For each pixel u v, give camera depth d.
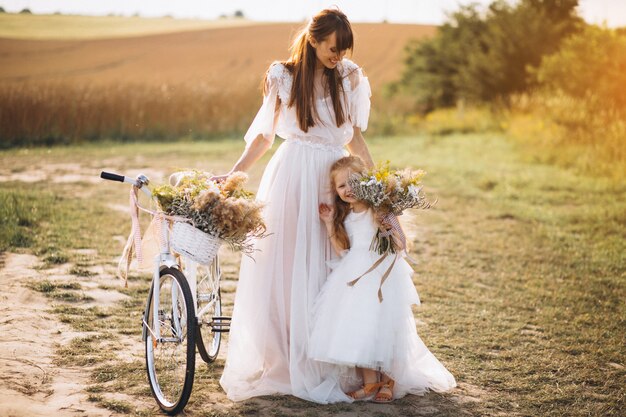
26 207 8.20
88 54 42.25
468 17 29.64
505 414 3.66
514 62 25.88
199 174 3.68
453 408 3.70
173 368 3.72
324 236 3.91
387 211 3.72
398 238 3.75
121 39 47.97
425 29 48.34
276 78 3.89
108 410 3.43
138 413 3.44
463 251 7.48
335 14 3.74
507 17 26.81
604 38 19.31
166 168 12.73
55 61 39.44
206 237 3.41
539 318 5.36
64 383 3.73
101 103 17.92
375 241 3.75
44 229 7.38
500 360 4.46
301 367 3.76
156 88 19.91
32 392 3.57
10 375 3.73
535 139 15.36
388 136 20.45
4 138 16.19
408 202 3.71
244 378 3.83
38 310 4.92
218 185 3.55
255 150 4.03
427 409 3.67
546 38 25.69
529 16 26.30
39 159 13.41
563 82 20.02
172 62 40.03
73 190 9.98
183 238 3.42
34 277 5.69
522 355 4.56
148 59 40.97
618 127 14.34
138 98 18.84
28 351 4.12
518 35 25.88
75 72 35.78
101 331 4.61
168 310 3.72
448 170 12.83
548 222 8.89
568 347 4.74
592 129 14.91
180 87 20.44
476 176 12.23
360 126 4.07
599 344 4.84
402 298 3.79
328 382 3.76
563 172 12.55
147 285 5.74
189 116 19.23
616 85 17.84
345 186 3.78
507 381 4.12
